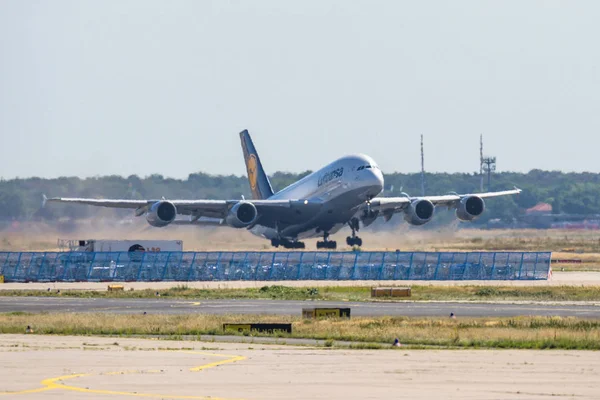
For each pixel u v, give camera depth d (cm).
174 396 10562
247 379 11731
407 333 17338
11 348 14925
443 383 11456
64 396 10500
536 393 10806
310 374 12156
